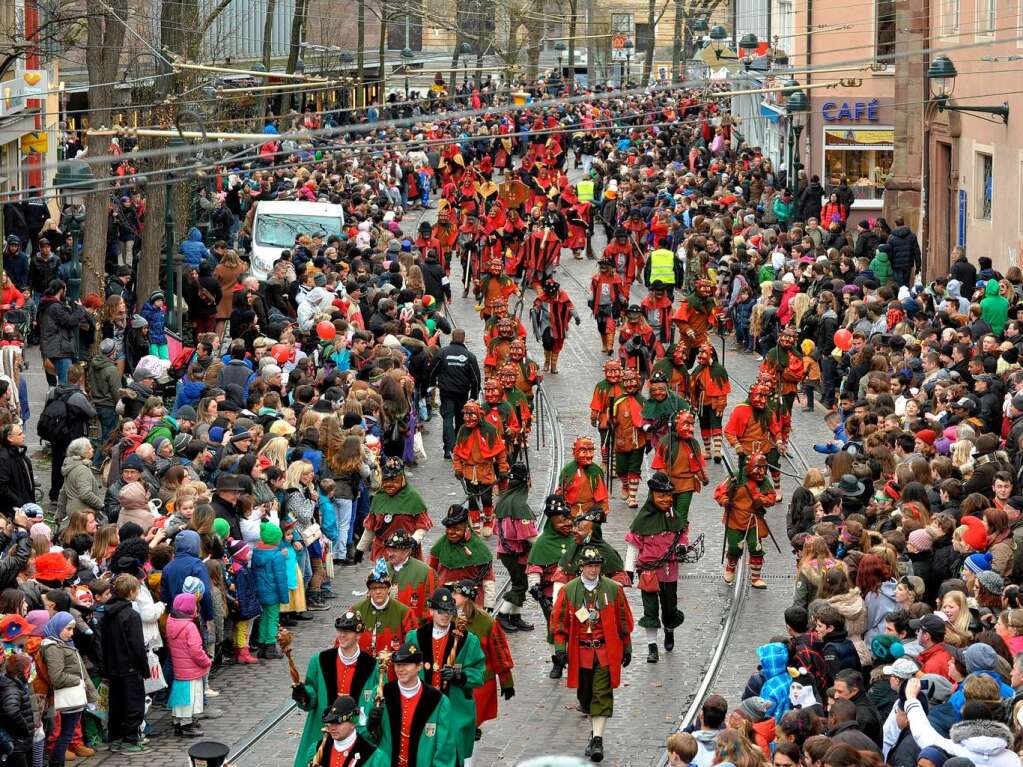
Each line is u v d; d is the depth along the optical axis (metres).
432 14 79.94
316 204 47.50
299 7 60.56
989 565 18.33
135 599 18.78
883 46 56.44
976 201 43.69
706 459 32.25
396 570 18.98
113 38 35.97
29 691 16.02
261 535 21.38
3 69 37.53
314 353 32.59
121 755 18.39
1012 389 24.78
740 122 76.06
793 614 16.73
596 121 69.56
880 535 19.70
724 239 44.44
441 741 15.23
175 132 27.52
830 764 12.41
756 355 41.19
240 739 18.91
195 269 40.50
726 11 98.00
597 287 41.56
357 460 25.41
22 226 39.34
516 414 27.88
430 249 44.44
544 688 20.78
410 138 70.56
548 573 21.30
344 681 15.34
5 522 19.53
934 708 14.61
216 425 24.69
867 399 27.33
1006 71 40.66
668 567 21.73
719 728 14.80
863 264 38.38
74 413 26.05
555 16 93.88
